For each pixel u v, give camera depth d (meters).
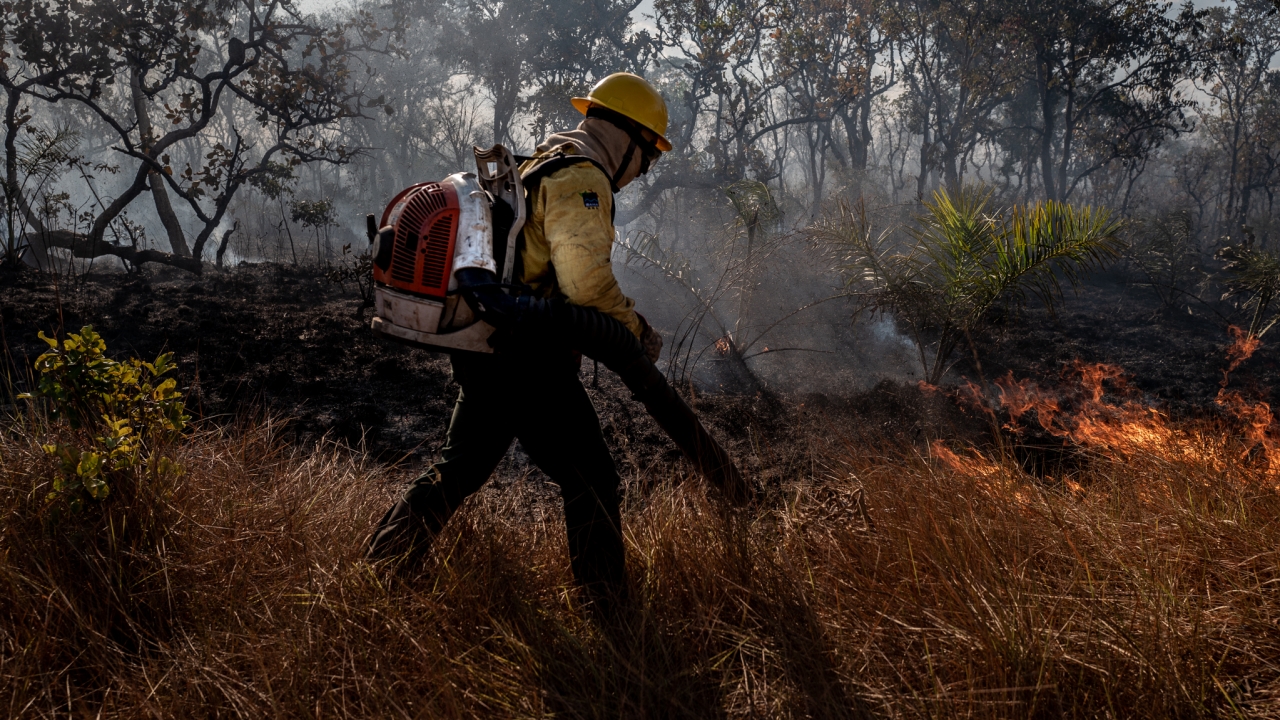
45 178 11.94
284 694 1.91
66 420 2.90
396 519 2.46
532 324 2.07
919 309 6.12
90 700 1.95
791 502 3.50
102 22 12.53
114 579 2.27
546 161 2.22
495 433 2.45
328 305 9.40
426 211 2.18
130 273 11.23
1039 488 2.96
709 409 5.64
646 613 2.17
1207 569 2.34
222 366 6.05
